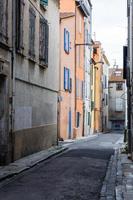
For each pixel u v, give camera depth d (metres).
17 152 20.20
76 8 46.31
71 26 44.00
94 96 64.62
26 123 21.95
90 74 58.81
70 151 27.34
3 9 17.55
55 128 30.64
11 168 17.03
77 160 21.45
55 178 14.91
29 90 22.62
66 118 41.31
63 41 39.50
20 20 19.77
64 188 12.84
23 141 21.36
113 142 38.88
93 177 15.40
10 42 18.62
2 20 17.41
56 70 30.83
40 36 24.81
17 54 19.94
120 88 91.50
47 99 27.72
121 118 91.12
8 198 11.11
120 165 19.12
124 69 27.16
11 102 18.84
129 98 24.58
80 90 49.31
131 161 20.95
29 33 22.08
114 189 12.77
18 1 19.56
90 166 18.88
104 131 78.62
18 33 19.58
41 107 25.81
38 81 24.70
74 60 45.12
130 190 12.42
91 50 60.12
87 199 11.20
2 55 17.59
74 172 16.69
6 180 14.34
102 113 76.25
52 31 29.22
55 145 30.52
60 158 22.45
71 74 43.66
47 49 26.55
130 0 24.75
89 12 56.84
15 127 19.72
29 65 22.39
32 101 23.36
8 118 18.41
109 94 91.62
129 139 24.27
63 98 39.75
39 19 24.66
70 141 38.16
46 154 23.38
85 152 26.58
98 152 26.80
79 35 48.53
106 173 16.59
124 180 14.45
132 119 22.47
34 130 23.88
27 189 12.55
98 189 12.83
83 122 51.44
